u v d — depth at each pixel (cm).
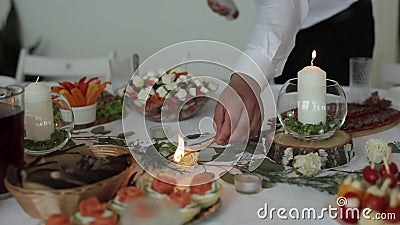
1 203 79
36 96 93
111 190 73
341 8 172
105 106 123
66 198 70
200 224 72
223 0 241
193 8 248
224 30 248
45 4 255
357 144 103
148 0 250
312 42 175
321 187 81
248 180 82
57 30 258
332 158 90
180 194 71
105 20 255
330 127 94
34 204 70
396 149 97
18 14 257
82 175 72
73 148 89
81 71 187
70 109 100
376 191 70
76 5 255
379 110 119
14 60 254
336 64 177
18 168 75
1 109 79
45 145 93
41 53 260
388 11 233
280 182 85
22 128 82
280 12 122
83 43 260
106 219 64
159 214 62
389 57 239
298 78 95
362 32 177
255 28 124
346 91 141
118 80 134
